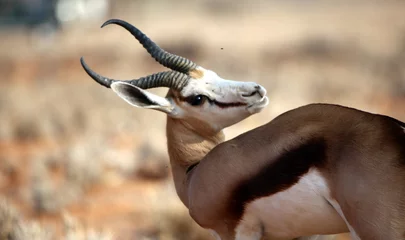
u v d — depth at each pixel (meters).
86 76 87.50
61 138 49.75
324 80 68.44
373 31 110.06
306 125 12.52
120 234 26.19
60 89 76.56
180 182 15.76
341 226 12.56
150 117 55.84
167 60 15.59
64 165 38.12
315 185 12.26
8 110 61.19
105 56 98.12
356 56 87.12
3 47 115.38
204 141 15.79
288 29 117.94
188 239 24.77
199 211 14.17
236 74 76.75
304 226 12.96
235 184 13.29
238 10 157.75
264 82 69.31
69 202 31.42
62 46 110.81
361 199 11.52
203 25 129.75
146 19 143.50
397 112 49.47
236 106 15.45
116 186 34.44
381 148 11.62
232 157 13.38
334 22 125.06
